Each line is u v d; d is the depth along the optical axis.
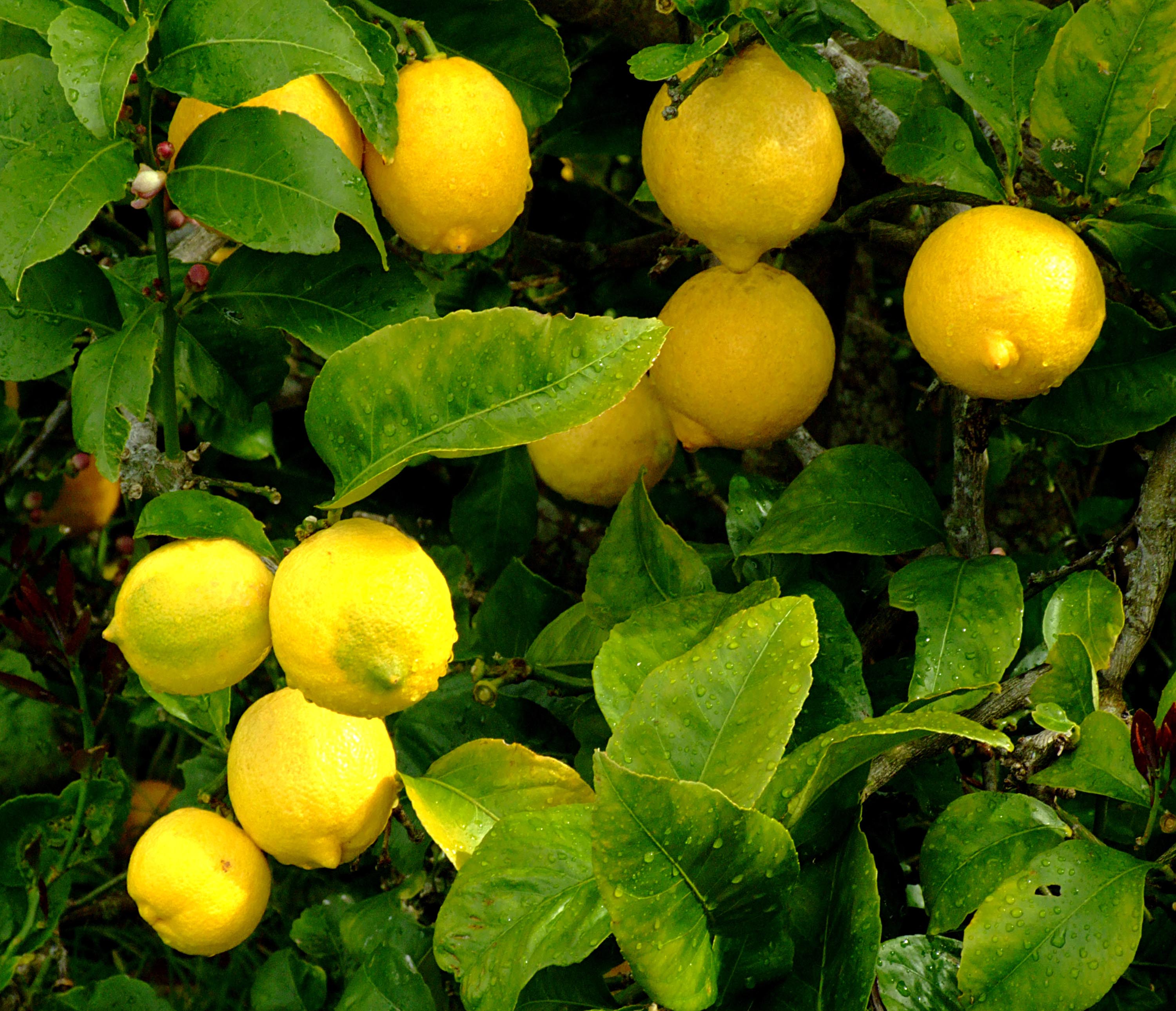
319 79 0.98
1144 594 1.05
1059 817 0.99
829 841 0.95
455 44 1.07
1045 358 0.98
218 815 1.08
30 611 1.14
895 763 1.00
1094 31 0.97
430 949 1.14
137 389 0.97
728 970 0.92
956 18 1.00
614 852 0.88
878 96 1.06
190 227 1.24
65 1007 1.15
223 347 1.08
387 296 1.01
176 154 0.96
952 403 1.16
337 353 0.93
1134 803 0.98
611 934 0.95
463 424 0.92
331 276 1.02
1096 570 1.05
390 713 0.93
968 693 0.99
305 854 1.01
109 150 0.95
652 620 1.00
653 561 1.06
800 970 0.93
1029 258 0.97
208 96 0.94
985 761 1.06
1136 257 1.02
